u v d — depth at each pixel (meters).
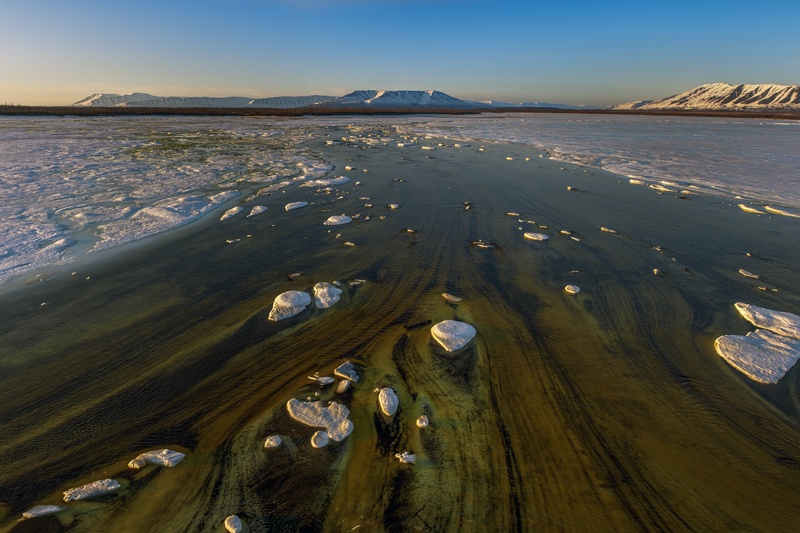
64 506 1.96
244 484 2.05
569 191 8.55
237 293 4.14
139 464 2.18
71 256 4.93
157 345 3.28
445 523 1.86
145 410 2.59
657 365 3.06
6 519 1.90
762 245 5.52
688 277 4.57
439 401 2.65
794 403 2.67
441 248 5.41
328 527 1.84
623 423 2.49
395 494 2.00
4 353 3.16
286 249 5.34
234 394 2.73
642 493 2.04
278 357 3.12
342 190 8.55
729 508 1.97
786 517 1.92
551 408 2.61
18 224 5.84
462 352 3.16
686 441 2.37
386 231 6.07
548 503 1.97
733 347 3.20
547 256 5.16
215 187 8.48
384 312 3.79
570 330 3.52
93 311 3.77
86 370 2.98
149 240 5.55
